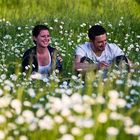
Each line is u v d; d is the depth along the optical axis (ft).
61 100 32.91
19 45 69.41
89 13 94.53
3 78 43.86
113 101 28.99
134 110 29.35
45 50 54.03
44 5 105.60
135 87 35.88
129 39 78.59
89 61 51.57
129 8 97.30
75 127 27.63
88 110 28.35
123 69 44.75
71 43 71.00
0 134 28.17
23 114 29.76
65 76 56.24
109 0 98.84
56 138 27.94
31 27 80.64
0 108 32.53
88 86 35.24
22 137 28.32
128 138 27.37
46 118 28.40
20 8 104.94
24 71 53.52
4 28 80.48
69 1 105.29
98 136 27.12
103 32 50.88
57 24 84.79
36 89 40.24
